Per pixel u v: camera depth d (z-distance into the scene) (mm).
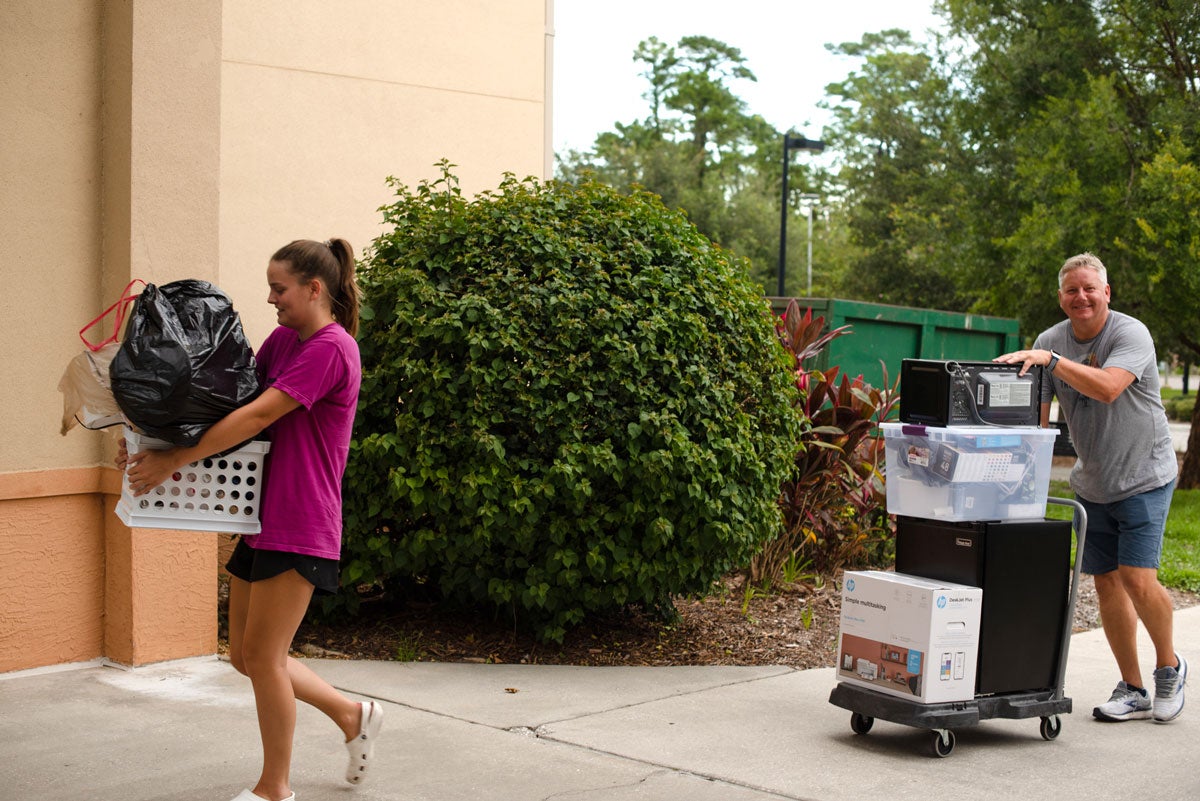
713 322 6004
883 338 9938
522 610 6094
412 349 5633
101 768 4070
